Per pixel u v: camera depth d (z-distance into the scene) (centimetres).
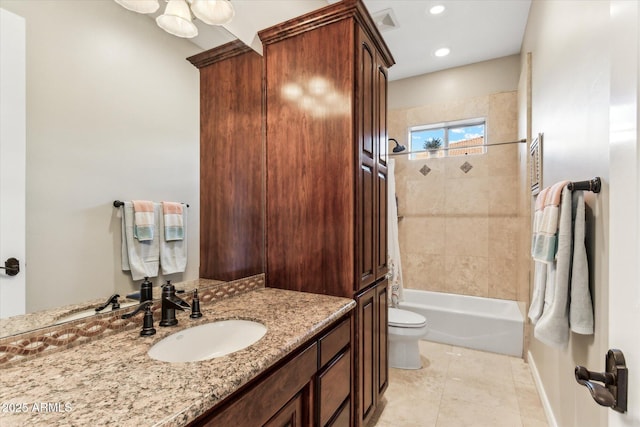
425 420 191
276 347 97
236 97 166
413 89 371
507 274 326
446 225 354
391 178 312
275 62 179
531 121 256
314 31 167
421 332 250
